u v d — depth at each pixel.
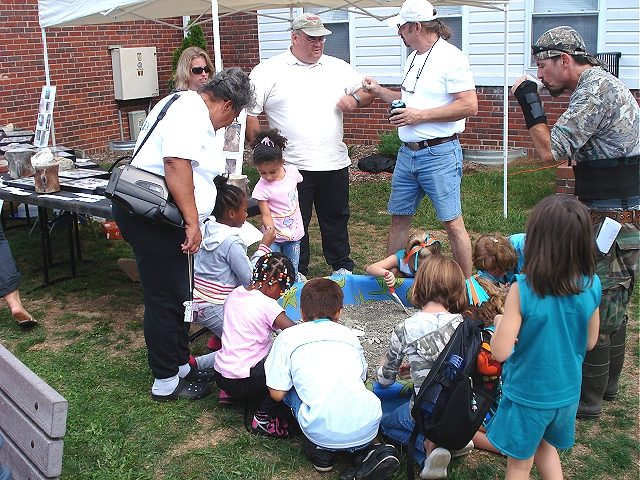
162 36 12.98
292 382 3.19
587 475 3.18
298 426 3.47
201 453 3.35
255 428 3.48
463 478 3.12
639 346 4.46
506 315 2.58
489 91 10.21
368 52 10.96
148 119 3.55
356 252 6.50
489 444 3.27
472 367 2.95
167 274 3.62
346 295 4.78
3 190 5.27
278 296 3.68
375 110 11.24
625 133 3.32
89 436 3.51
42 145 7.12
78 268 6.21
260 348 3.55
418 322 3.15
